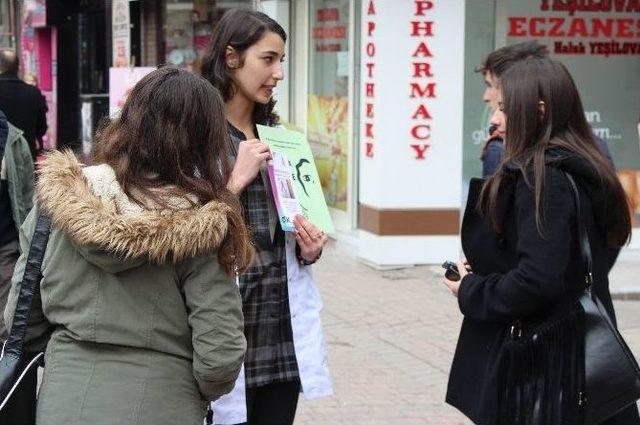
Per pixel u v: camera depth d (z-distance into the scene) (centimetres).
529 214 288
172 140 253
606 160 303
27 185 558
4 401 269
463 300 305
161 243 241
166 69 262
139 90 258
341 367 628
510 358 297
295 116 1195
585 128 307
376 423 527
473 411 311
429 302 803
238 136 333
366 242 955
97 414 247
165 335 254
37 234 265
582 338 291
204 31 1387
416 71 905
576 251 296
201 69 336
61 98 1720
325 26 1104
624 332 716
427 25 900
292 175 334
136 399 249
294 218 324
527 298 286
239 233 257
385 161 916
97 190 250
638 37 973
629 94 977
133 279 252
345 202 1073
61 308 258
